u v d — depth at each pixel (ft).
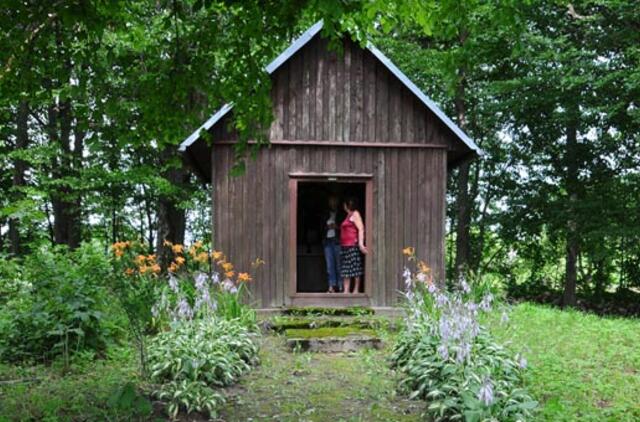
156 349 25.96
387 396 23.27
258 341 32.09
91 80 21.57
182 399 21.22
